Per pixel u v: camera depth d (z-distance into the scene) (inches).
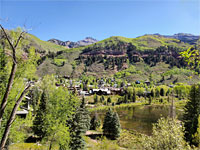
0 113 196.7
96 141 1283.2
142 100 4320.9
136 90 4953.3
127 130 1772.9
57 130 692.1
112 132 1461.6
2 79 510.9
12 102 521.0
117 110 3196.4
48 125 708.7
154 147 504.4
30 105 1194.0
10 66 516.7
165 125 526.0
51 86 1081.4
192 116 1323.8
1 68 497.7
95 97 4160.9
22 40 421.7
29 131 1096.2
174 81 6614.2
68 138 732.7
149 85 6402.6
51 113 727.7
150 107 3425.2
